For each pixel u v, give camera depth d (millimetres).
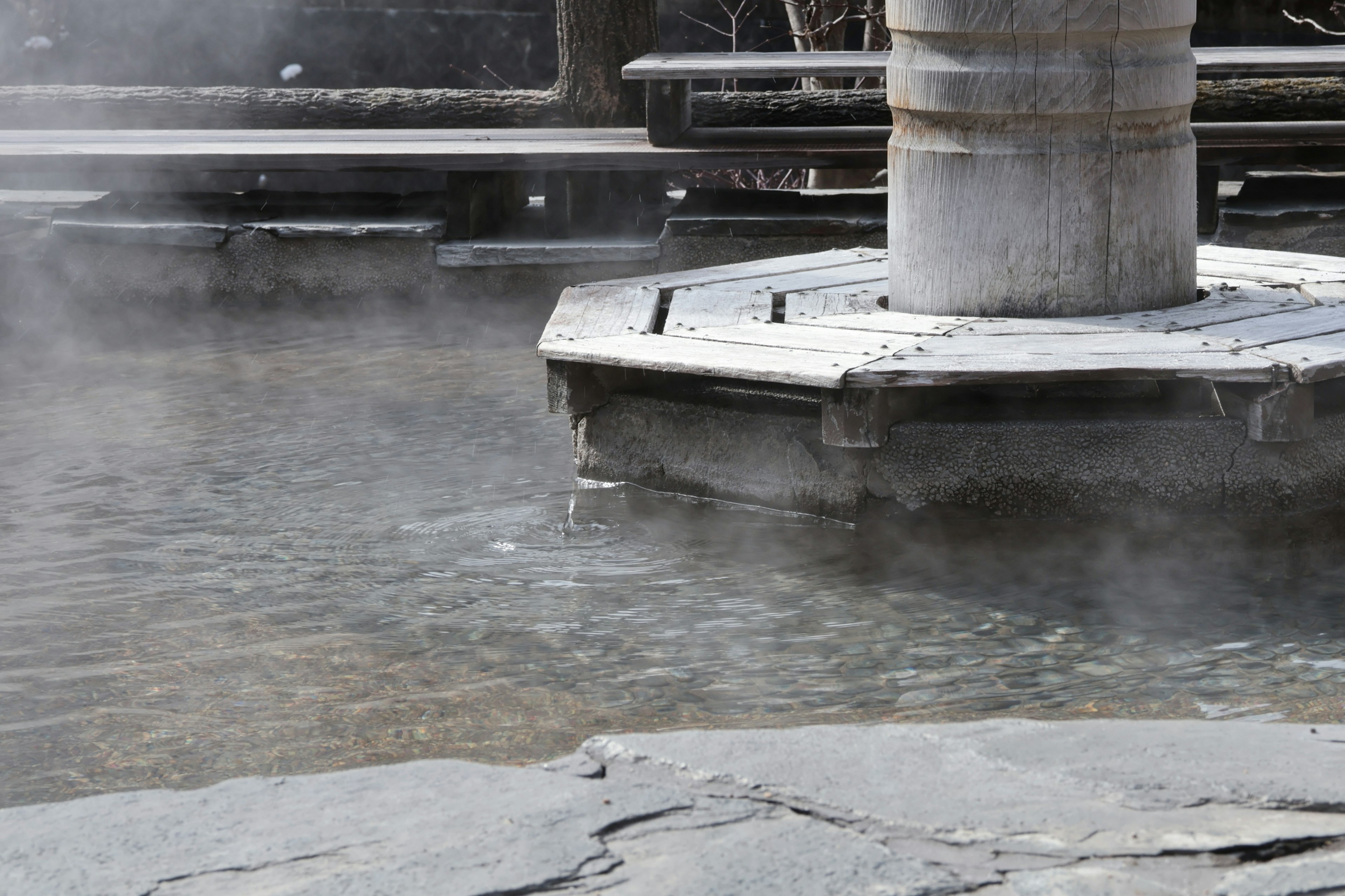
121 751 4418
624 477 7293
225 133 12836
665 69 11102
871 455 6602
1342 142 11000
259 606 5656
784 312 7891
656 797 3061
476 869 2750
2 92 13602
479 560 6207
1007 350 6398
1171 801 3002
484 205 12234
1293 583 5719
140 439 8109
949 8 6750
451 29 17969
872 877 2701
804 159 11336
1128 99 6789
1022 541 6320
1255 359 6156
